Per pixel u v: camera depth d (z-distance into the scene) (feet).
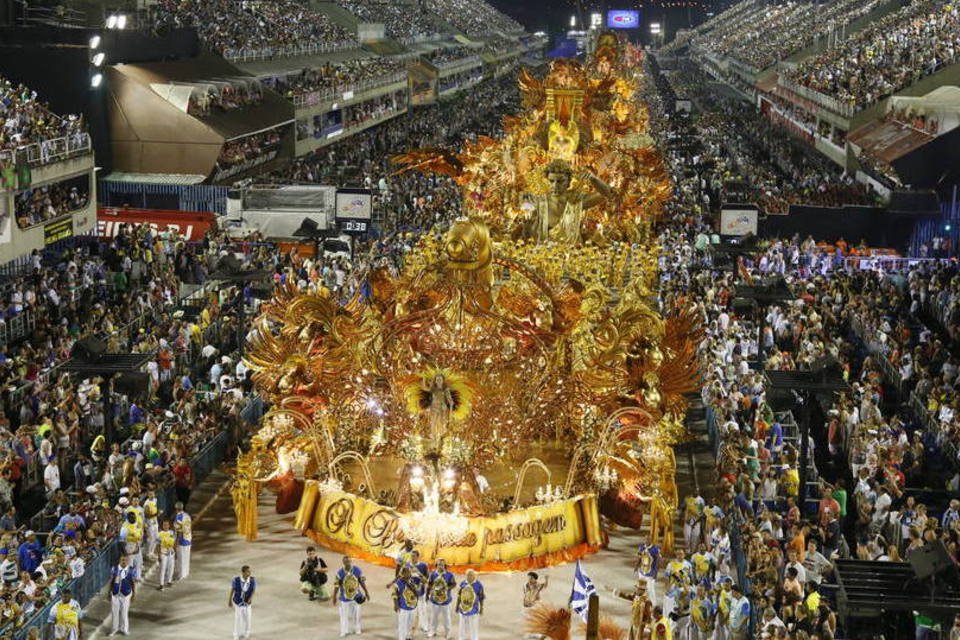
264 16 357.41
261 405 150.51
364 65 390.42
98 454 123.75
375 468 124.98
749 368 159.84
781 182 321.11
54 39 229.86
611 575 112.68
